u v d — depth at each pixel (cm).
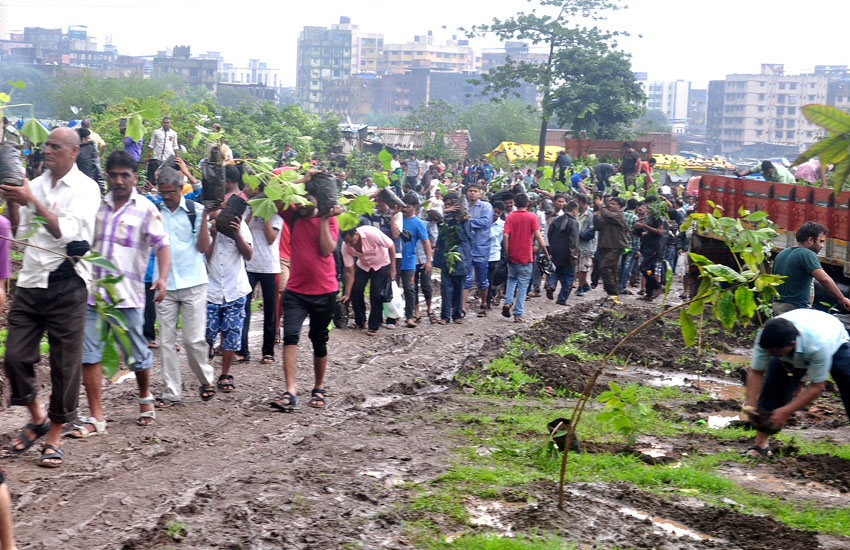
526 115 7856
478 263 1512
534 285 1856
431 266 1436
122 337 616
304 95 19662
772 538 537
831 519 577
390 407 884
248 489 594
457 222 1424
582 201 1917
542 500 586
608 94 5075
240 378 960
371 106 18700
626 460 696
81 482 600
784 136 18262
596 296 1931
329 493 593
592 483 632
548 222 1881
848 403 680
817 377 671
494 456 705
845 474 675
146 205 721
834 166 249
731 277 596
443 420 828
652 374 1138
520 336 1322
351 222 829
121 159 704
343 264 1400
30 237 614
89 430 714
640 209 1872
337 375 1031
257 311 1414
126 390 874
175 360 820
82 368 709
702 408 934
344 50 19600
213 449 700
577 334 1337
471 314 1572
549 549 500
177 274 807
